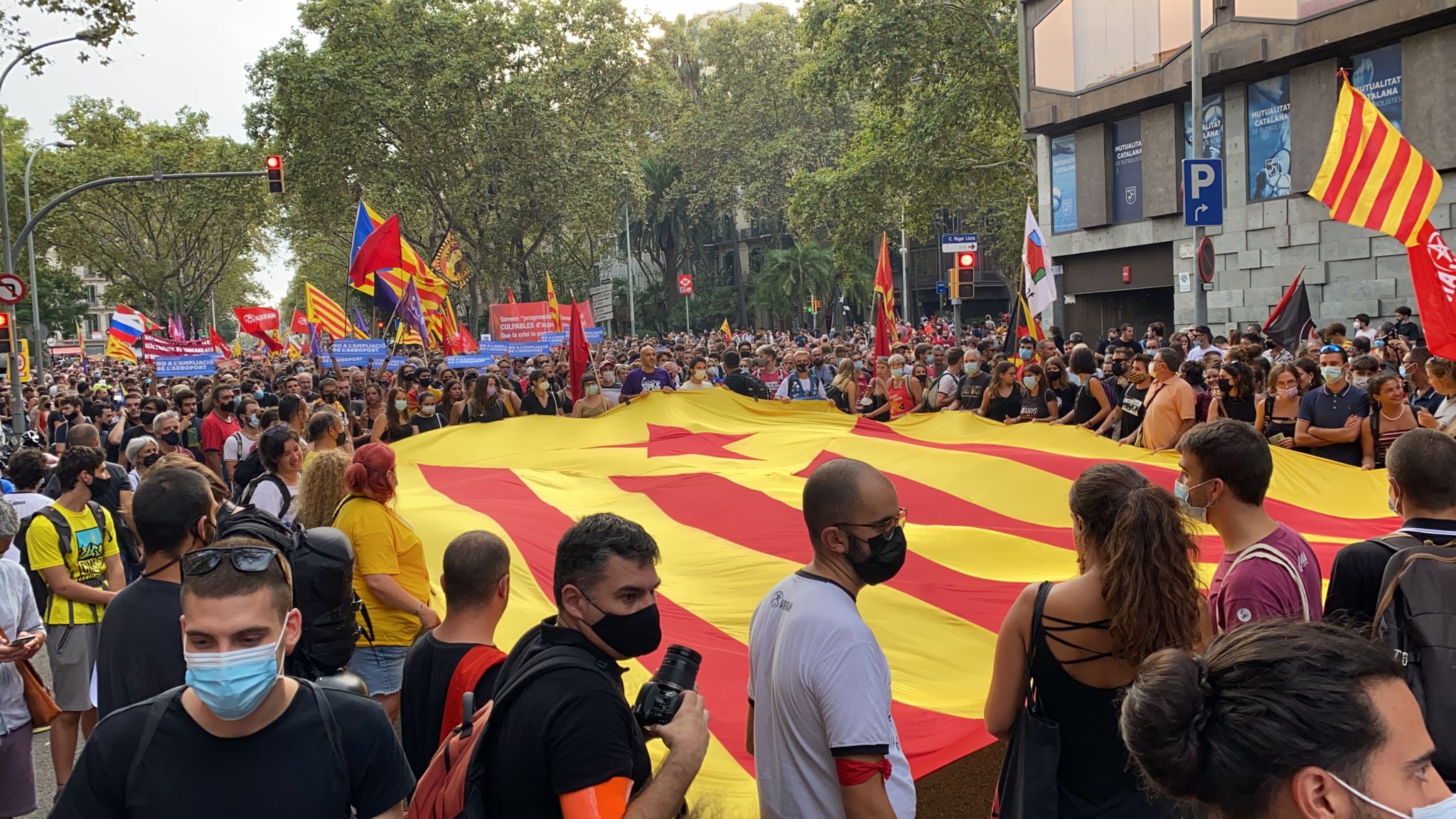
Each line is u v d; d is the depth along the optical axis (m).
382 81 42.19
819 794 2.72
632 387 14.78
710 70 71.00
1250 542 3.36
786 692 2.76
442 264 32.81
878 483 2.89
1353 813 1.35
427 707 3.41
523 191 44.56
